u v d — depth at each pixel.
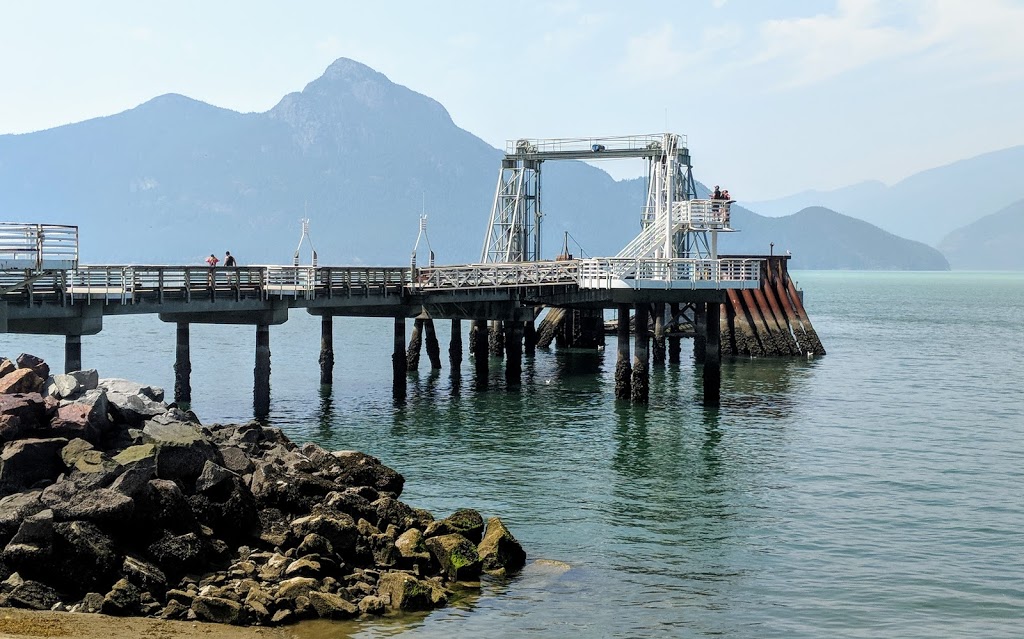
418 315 67.31
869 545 36.44
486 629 27.62
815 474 46.75
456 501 40.84
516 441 52.84
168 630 25.20
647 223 88.75
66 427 30.17
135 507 27.62
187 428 32.03
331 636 26.27
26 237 41.06
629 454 50.22
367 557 30.48
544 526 37.66
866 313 190.12
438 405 64.31
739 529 37.97
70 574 26.34
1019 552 35.88
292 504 31.55
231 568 28.50
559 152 95.94
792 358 95.81
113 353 105.06
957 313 192.62
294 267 56.97
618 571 32.94
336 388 72.12
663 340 87.75
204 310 50.56
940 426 59.66
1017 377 84.62
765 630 28.78
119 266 46.38
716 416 61.47
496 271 68.81
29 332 44.41
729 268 62.31
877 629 29.16
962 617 30.11
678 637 28.02
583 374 81.25
